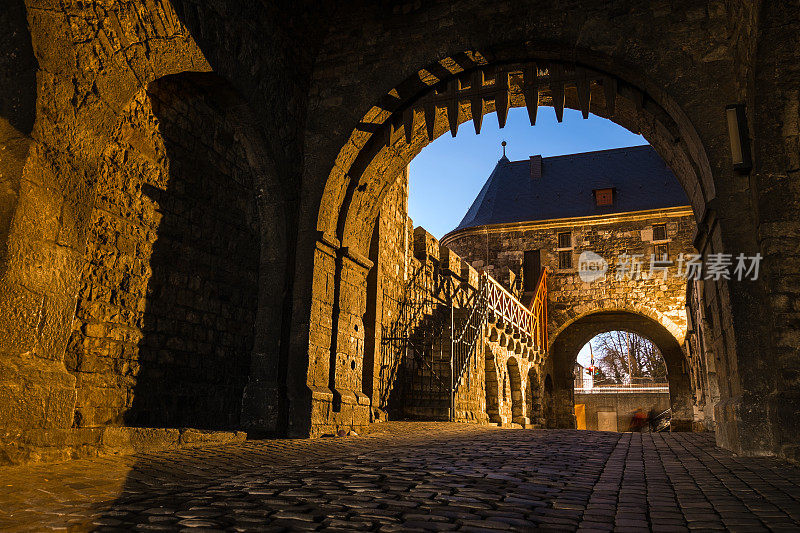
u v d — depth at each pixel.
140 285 5.70
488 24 7.12
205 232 6.61
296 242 7.55
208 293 6.61
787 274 5.25
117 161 5.48
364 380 10.30
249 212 7.39
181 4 5.50
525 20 6.93
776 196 5.39
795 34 5.25
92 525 2.38
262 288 7.36
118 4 4.80
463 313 14.01
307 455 5.09
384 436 7.34
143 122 5.79
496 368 15.18
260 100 6.90
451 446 6.08
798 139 5.40
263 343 7.20
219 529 2.33
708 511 2.78
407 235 12.92
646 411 31.28
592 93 7.46
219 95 6.67
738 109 5.70
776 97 5.41
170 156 6.14
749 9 5.37
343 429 7.49
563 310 22.44
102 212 5.30
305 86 7.88
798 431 4.88
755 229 5.53
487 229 24.20
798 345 5.09
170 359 6.00
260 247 7.50
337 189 7.84
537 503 2.97
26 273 4.11
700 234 6.43
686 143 6.46
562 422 23.84
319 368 7.34
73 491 3.15
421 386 12.20
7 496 2.93
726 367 5.93
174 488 3.35
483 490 3.32
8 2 4.08
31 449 3.98
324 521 2.48
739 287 5.44
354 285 8.28
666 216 21.77
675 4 6.43
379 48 7.75
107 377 5.25
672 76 6.23
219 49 6.14
